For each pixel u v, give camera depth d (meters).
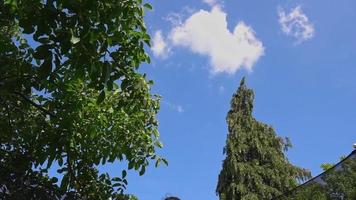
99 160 6.80
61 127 6.10
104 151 6.77
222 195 18.70
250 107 21.08
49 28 3.70
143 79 5.31
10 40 5.85
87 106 6.28
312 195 5.84
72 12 3.74
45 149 6.14
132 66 4.98
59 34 3.71
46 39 3.77
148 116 6.79
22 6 4.35
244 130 20.09
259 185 18.44
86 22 3.79
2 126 6.22
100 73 4.05
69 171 6.55
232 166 18.97
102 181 6.96
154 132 6.86
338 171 5.55
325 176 5.71
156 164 6.84
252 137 19.86
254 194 18.23
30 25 3.76
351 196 5.36
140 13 4.72
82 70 4.07
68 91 6.10
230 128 20.41
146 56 4.95
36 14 3.77
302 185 6.03
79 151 6.75
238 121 20.48
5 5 4.51
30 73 5.23
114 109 6.38
